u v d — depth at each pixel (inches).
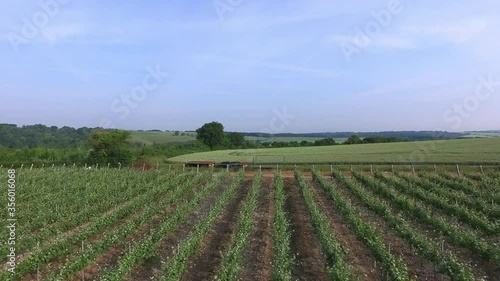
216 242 798.5
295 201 1214.9
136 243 694.5
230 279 543.5
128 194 1235.2
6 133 3373.5
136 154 2687.0
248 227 798.5
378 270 623.5
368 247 671.1
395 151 2518.5
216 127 3880.4
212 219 871.7
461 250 706.8
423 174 1606.8
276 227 760.3
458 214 888.9
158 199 1232.2
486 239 758.5
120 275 570.3
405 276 538.0
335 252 599.5
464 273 522.9
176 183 1444.4
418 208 917.2
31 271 622.8
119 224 939.3
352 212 870.4
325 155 2471.7
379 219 942.4
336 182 1521.9
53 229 808.3
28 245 714.2
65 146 3061.0
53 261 676.7
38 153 2581.2
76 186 1350.9
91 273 633.6
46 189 1283.2
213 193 1369.3
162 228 778.8
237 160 2343.8
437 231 812.0
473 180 1419.8
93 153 2293.3
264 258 692.1
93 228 807.1
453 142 2979.8
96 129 2423.7
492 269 621.6
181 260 609.0
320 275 616.7
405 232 719.1
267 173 1932.8
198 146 3508.9
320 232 718.5
